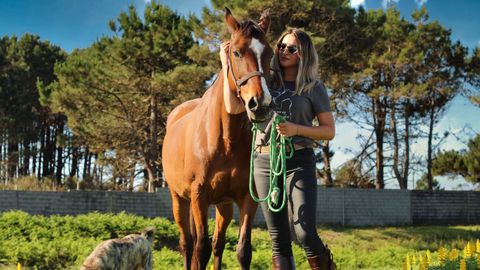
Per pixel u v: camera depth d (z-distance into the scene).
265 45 4.00
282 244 4.07
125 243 7.47
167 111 25.70
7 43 43.28
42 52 42.19
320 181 30.12
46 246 10.95
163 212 20.81
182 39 24.38
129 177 31.52
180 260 11.36
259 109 3.81
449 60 30.80
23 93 39.81
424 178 41.50
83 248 11.16
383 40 27.66
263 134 4.04
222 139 4.74
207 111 4.95
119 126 25.41
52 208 19.34
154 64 24.61
